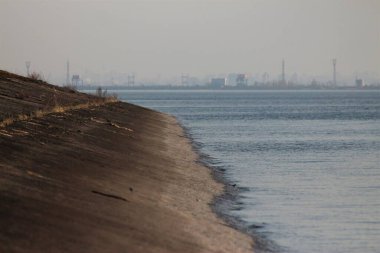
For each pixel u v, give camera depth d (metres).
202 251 51.44
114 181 74.50
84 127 125.88
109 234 50.44
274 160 128.25
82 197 61.38
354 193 88.38
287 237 62.38
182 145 147.50
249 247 56.41
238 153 140.75
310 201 81.56
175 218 62.03
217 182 93.69
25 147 82.75
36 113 126.25
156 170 93.06
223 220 66.75
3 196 54.06
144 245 49.53
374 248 59.16
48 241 45.28
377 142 173.88
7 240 43.66
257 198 82.75
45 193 58.84
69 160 81.25
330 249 58.56
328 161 127.62
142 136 142.12
